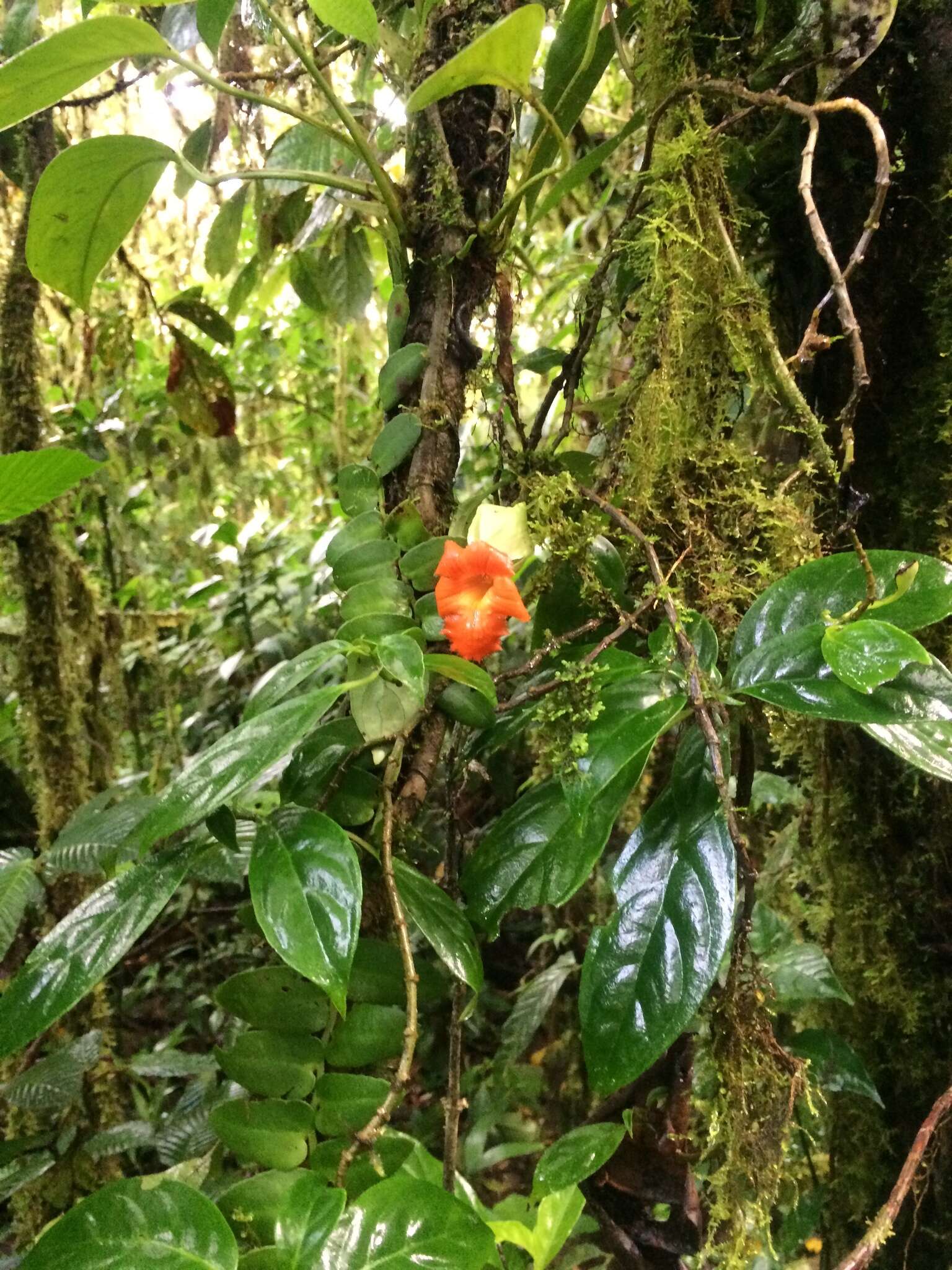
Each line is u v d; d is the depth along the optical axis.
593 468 0.53
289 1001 0.42
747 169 0.52
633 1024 0.36
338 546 0.47
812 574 0.39
